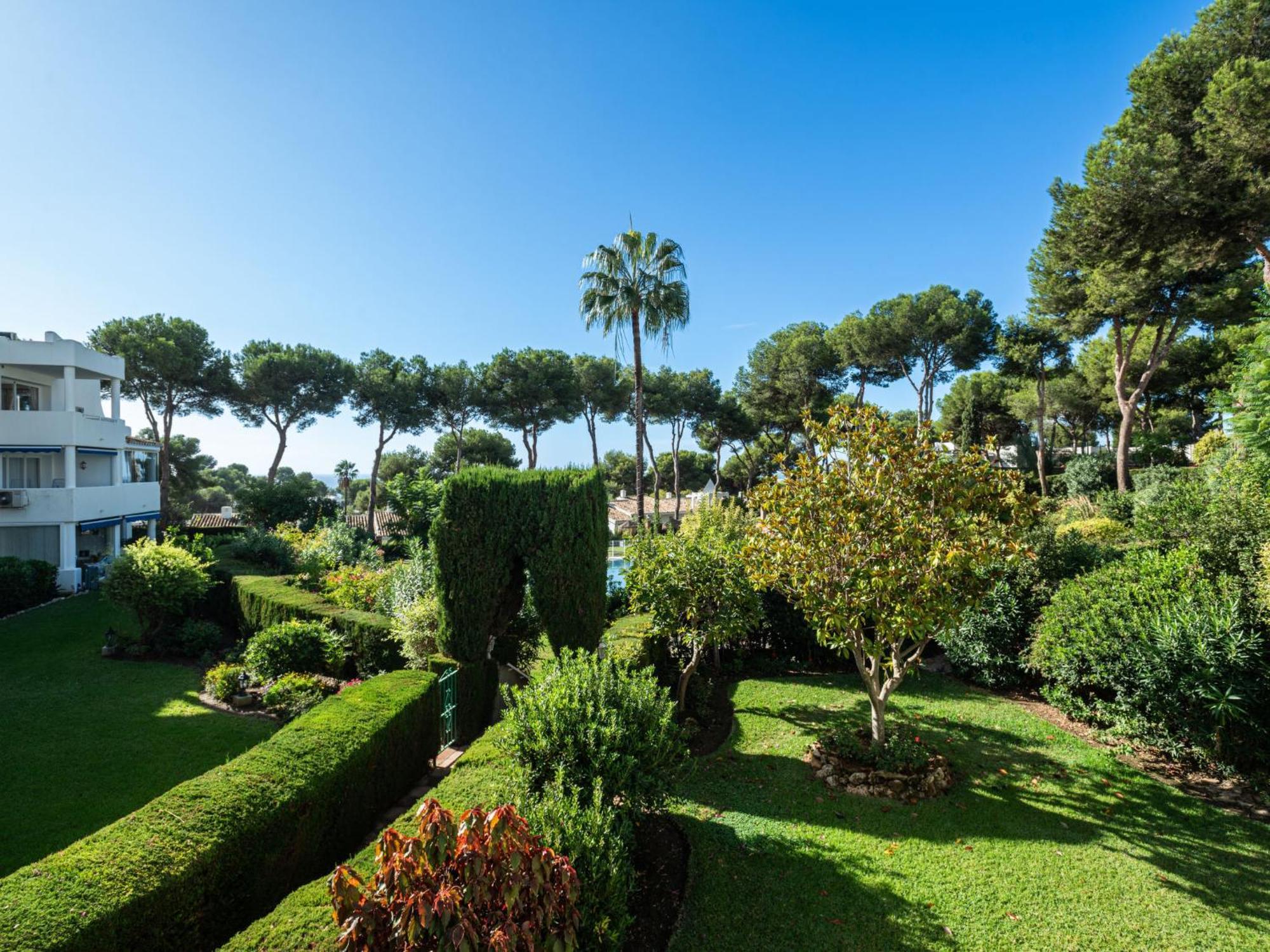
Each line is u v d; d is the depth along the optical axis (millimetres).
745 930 4504
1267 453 7949
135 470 29609
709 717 9344
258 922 3330
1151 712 7152
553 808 4125
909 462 6773
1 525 18734
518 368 38500
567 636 8453
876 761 7098
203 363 33438
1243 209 12797
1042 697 9656
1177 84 14047
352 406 39562
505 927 2686
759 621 9328
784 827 5977
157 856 3633
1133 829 5898
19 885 3223
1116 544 11672
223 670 10133
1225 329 26703
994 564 7121
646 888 4992
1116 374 21453
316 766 4988
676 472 46688
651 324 18984
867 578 6551
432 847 2840
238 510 33719
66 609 16297
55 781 6930
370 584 13805
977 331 28312
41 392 23141
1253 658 6570
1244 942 4352
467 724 8188
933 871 5242
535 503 8492
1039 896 4895
